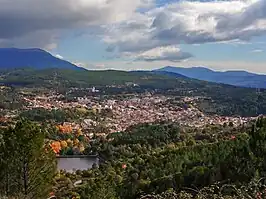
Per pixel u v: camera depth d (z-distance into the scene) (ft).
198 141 255.91
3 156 74.43
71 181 175.32
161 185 111.75
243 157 100.73
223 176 100.17
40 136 76.13
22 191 73.72
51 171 77.97
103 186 96.43
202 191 28.32
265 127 115.55
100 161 266.57
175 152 179.73
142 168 166.20
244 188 27.48
